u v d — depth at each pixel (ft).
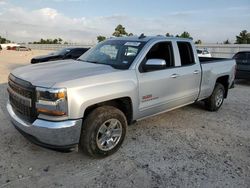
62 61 15.65
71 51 49.11
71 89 10.89
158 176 11.29
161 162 12.50
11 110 12.90
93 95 11.53
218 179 11.19
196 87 18.24
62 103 10.70
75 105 10.97
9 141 14.11
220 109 22.24
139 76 13.75
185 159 12.87
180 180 11.04
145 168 11.91
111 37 18.13
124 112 13.97
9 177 10.81
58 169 11.61
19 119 11.90
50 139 10.84
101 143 12.39
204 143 14.87
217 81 21.83
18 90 11.86
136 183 10.74
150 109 14.75
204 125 17.92
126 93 12.94
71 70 12.77
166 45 16.10
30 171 11.35
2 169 11.39
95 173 11.39
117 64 14.28
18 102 12.00
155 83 14.61
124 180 10.93
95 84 11.72
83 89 11.25
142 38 15.74
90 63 14.73
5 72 46.11
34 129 10.96
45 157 12.61
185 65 17.17
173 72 15.88
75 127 11.08
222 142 15.12
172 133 16.21
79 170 11.59
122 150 13.61
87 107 11.50
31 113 11.23
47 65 14.21
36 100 10.93
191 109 21.75
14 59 89.15
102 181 10.81
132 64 13.78
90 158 12.69
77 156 12.84
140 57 14.12
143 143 14.56
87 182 10.71
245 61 35.22
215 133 16.49
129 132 16.11
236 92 30.58
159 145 14.38
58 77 11.55
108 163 12.29
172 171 11.73
